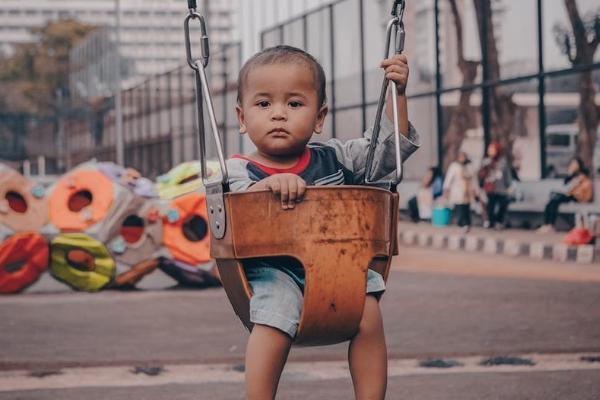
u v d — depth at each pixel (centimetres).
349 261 372
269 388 374
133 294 1256
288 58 383
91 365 732
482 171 2417
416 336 846
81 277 1286
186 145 4641
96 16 17838
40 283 1284
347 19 2847
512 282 1338
